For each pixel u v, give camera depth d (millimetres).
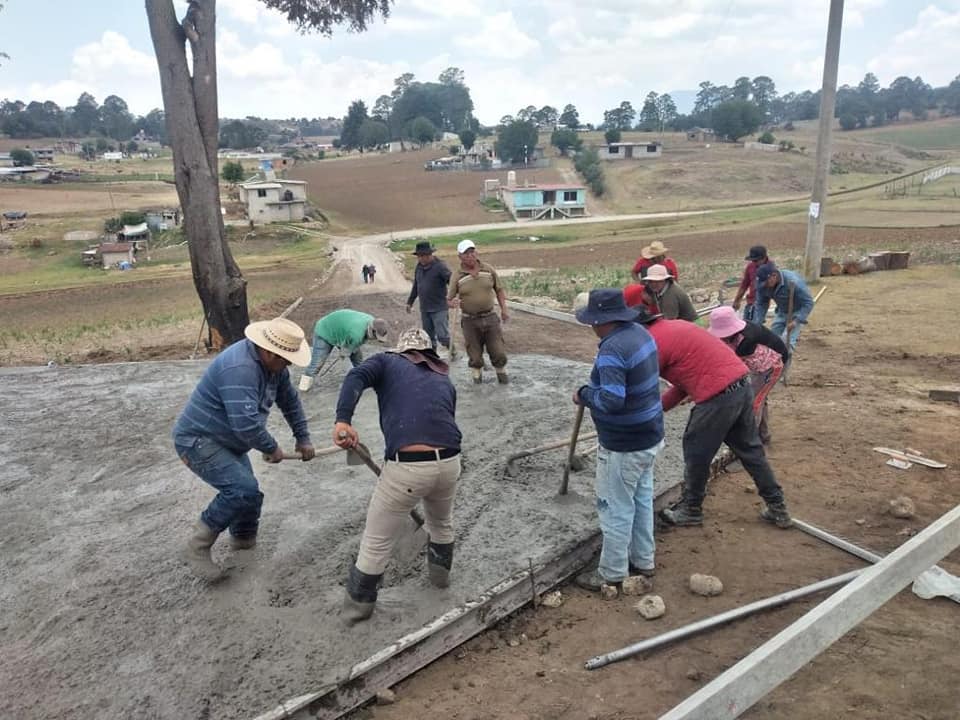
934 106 186750
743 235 44406
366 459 4109
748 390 4777
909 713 3088
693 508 5148
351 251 54656
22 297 35125
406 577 4301
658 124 168500
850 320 12039
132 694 3410
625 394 3963
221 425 4113
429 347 4059
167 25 10867
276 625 3873
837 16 14758
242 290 11953
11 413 7637
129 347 12844
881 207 53125
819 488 5699
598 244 49188
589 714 3271
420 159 128250
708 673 3484
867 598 3004
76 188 93188
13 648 3764
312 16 14070
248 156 144375
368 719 3381
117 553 4656
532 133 109938
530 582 4305
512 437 6660
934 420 7129
